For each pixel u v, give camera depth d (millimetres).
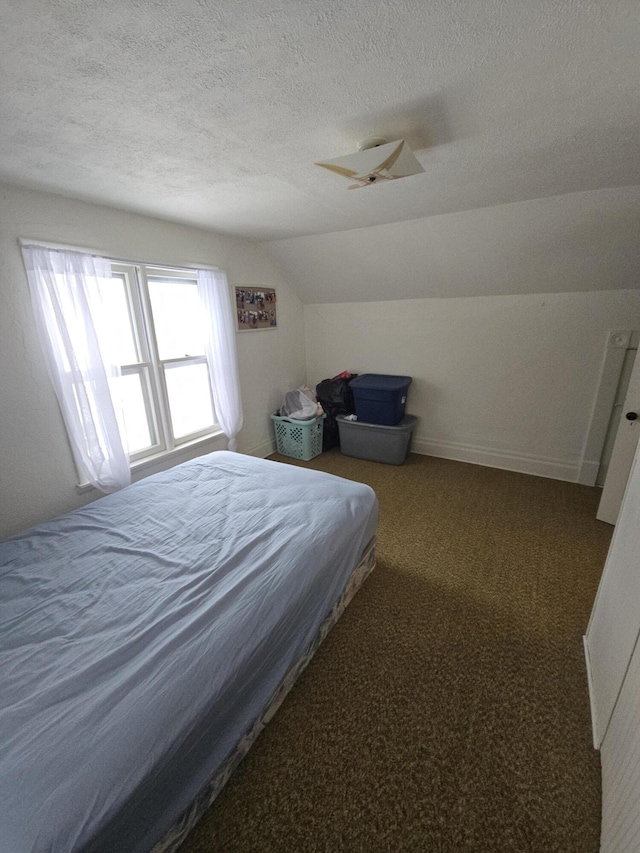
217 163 1497
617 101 1096
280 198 1965
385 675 1418
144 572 1300
